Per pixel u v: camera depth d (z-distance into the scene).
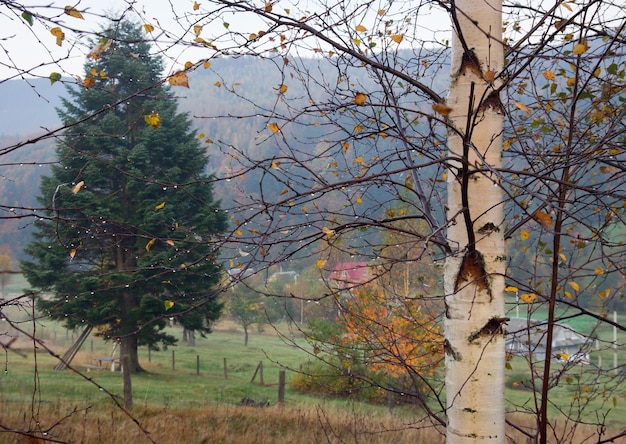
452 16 2.44
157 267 2.63
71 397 14.93
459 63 2.83
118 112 17.72
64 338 32.28
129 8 2.20
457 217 2.82
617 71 2.98
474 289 2.73
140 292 18.52
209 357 31.28
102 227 2.67
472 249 2.68
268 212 2.53
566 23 2.43
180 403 14.72
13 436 8.55
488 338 2.71
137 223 14.22
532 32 2.73
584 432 7.49
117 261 13.53
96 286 16.92
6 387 15.09
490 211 2.77
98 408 12.21
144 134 16.03
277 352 33.88
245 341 40.50
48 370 20.50
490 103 2.79
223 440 10.62
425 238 2.49
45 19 1.97
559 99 3.10
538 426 3.21
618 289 3.08
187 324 20.66
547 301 3.07
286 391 19.42
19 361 21.72
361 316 3.40
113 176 15.35
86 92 16.80
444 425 3.13
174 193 14.18
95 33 2.09
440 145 3.38
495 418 2.69
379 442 8.54
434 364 3.73
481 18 2.77
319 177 2.75
